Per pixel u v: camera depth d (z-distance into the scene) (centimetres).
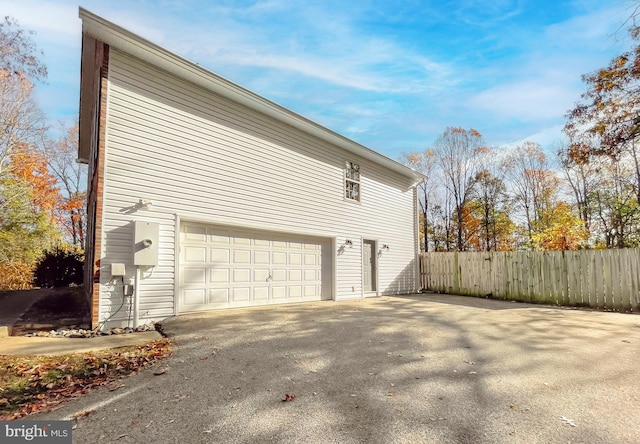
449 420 275
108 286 609
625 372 383
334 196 1116
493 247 2572
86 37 754
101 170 615
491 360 429
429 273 1460
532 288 1085
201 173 762
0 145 1650
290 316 725
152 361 436
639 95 970
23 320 635
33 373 376
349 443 243
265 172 902
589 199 2075
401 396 323
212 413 296
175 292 695
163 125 706
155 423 281
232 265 817
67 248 1844
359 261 1194
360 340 531
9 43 1568
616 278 912
